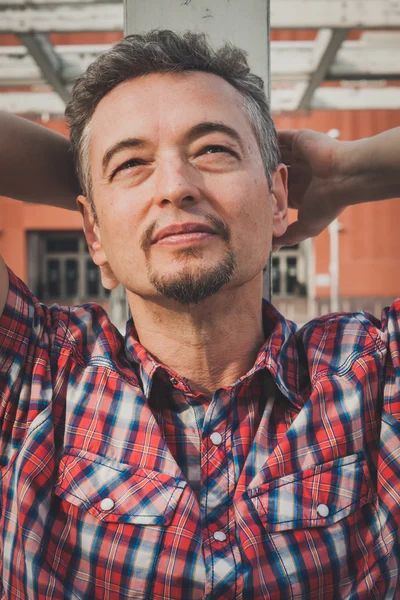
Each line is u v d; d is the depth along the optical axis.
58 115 8.08
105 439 1.23
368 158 1.48
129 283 1.29
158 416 1.30
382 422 1.29
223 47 1.40
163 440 1.22
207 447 1.26
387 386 1.32
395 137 1.44
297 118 16.05
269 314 1.47
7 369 1.29
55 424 1.26
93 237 1.49
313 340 1.41
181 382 1.29
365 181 1.52
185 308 1.27
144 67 1.31
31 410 1.25
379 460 1.26
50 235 17.89
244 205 1.26
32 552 1.14
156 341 1.36
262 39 1.59
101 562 1.13
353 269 16.98
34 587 1.12
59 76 6.28
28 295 1.37
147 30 1.58
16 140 1.45
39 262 17.88
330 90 7.80
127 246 1.28
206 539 1.16
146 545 1.13
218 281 1.21
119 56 1.32
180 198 1.20
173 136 1.26
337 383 1.29
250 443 1.28
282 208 1.48
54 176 1.53
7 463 1.25
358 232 16.95
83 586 1.14
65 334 1.36
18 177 1.48
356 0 5.17
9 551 1.18
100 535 1.14
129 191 1.28
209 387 1.37
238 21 1.59
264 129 1.40
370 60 6.29
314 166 1.58
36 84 6.45
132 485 1.17
